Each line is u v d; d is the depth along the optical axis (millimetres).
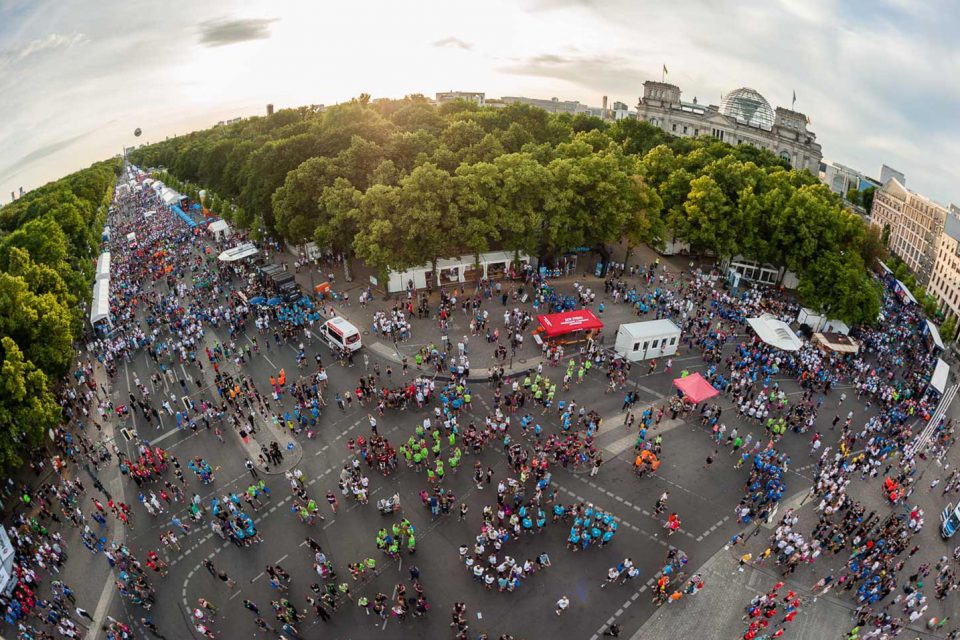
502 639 32250
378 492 44500
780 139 169500
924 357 69438
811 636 34812
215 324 70812
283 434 51062
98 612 36562
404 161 88188
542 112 110750
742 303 76188
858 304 70562
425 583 37219
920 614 36250
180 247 105875
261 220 96562
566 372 59875
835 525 42062
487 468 46750
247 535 40312
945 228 109438
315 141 96625
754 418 54031
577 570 38219
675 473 47031
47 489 46938
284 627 34375
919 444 52344
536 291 77312
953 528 42688
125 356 64375
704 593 37125
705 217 83625
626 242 100000
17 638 34781
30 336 54312
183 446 50469
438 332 67188
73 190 151875
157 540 41438
